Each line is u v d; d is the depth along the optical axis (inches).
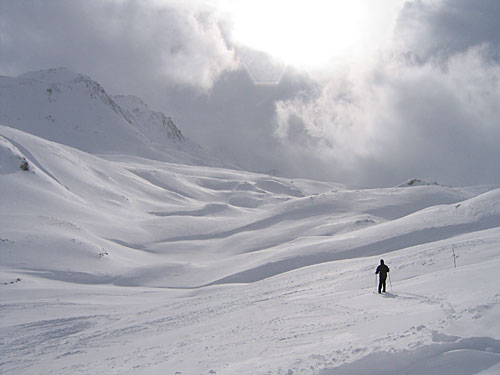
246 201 5831.7
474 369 204.8
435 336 246.8
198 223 3152.1
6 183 2576.3
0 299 1149.7
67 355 547.8
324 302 603.8
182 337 547.8
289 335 405.7
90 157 4847.4
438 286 512.1
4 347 635.5
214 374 288.5
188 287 1646.2
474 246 852.6
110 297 1264.8
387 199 3233.3
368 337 303.9
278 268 1620.3
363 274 848.3
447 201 3235.7
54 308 999.6
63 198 2810.0
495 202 1732.3
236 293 1011.9
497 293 339.9
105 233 2549.2
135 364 402.3
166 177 6067.9
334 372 229.6
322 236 2175.2
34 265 1710.1
